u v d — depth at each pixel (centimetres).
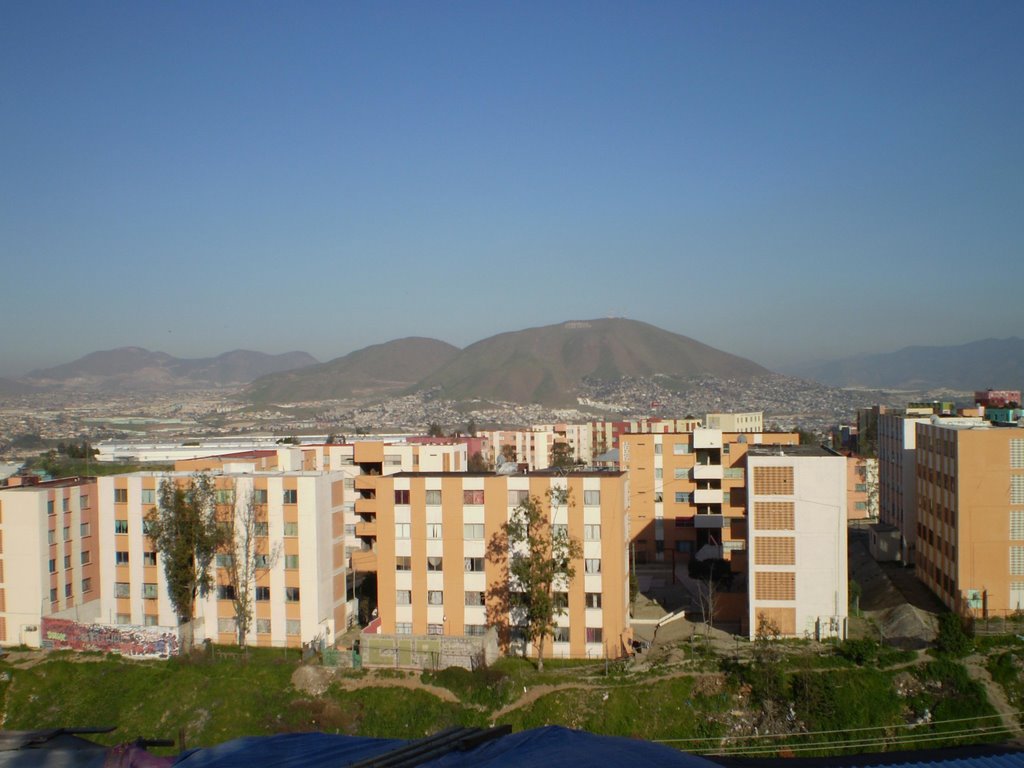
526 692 5366
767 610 6112
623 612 6234
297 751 2500
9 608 6981
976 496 6219
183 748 2861
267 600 6788
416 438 15788
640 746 2369
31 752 2502
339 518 7225
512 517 6284
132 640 6550
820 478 6047
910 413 10081
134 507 7112
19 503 7000
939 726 4859
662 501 9612
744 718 5034
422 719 5281
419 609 6462
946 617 5453
